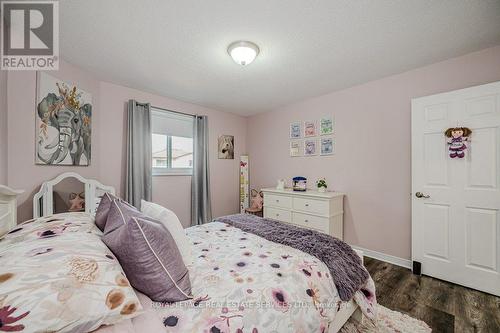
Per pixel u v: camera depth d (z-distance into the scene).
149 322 0.70
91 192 2.24
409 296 1.78
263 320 0.81
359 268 1.35
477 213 1.84
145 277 0.82
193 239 1.56
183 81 2.58
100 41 1.77
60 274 0.59
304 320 0.92
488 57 1.86
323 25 1.57
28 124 1.72
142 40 1.76
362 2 1.35
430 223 2.08
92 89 2.42
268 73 2.36
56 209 1.94
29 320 0.49
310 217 2.73
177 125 3.34
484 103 1.80
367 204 2.62
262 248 1.38
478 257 1.83
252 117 4.18
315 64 2.15
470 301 1.70
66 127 2.07
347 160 2.80
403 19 1.50
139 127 2.80
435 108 2.05
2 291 0.52
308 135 3.24
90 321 0.56
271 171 3.83
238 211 4.17
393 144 2.41
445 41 1.76
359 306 1.32
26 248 0.70
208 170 3.57
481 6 1.37
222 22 1.54
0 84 1.51
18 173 1.65
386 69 2.26
